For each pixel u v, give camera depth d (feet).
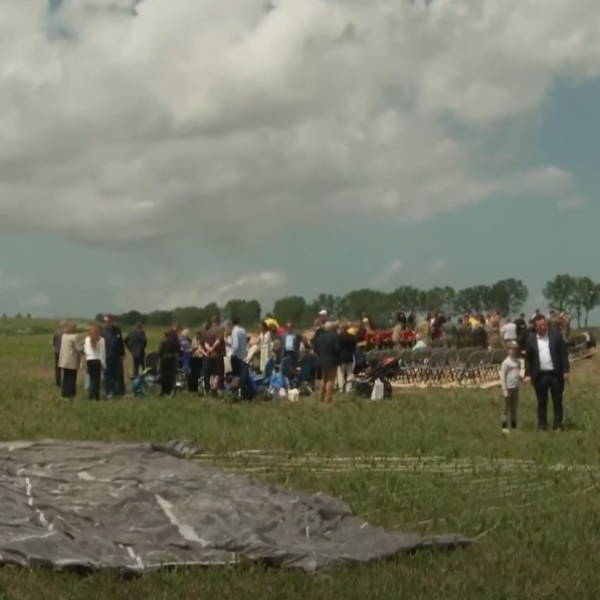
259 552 35.73
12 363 176.24
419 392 113.50
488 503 47.26
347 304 229.25
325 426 76.33
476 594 32.91
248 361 111.65
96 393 100.17
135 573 33.83
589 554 38.01
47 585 32.45
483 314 153.38
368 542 37.86
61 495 41.98
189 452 61.52
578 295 319.68
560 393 78.28
